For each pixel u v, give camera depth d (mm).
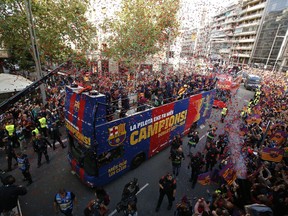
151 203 6945
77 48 18609
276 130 10352
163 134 9852
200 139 12453
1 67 25781
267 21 59062
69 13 15875
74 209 6445
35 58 13102
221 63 59938
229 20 74812
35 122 11320
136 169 8797
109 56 19484
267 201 5602
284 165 7633
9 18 14133
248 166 7961
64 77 18016
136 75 19234
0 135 9766
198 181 8055
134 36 17125
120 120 6977
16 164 8773
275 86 23594
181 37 24078
